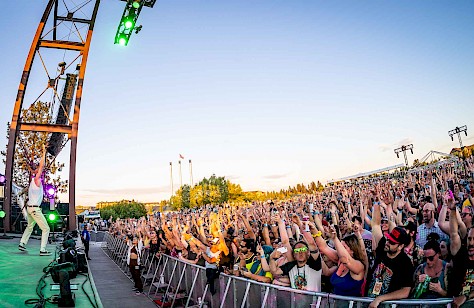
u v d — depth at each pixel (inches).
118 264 697.6
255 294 246.2
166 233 444.8
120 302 394.0
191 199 3112.7
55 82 686.5
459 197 394.6
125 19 490.9
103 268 660.1
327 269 223.5
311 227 207.5
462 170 713.0
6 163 627.2
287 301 213.2
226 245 313.7
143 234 575.2
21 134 1079.0
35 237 607.2
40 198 423.8
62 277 268.5
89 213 2231.8
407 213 384.8
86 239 766.5
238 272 279.0
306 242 212.2
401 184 638.5
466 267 152.4
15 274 322.7
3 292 266.7
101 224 1675.7
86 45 700.7
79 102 693.9
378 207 225.0
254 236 335.0
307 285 206.4
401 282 162.6
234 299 273.0
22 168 1038.4
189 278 362.6
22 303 250.5
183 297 362.9
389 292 164.4
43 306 245.0
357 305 172.4
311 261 210.2
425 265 177.3
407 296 160.6
